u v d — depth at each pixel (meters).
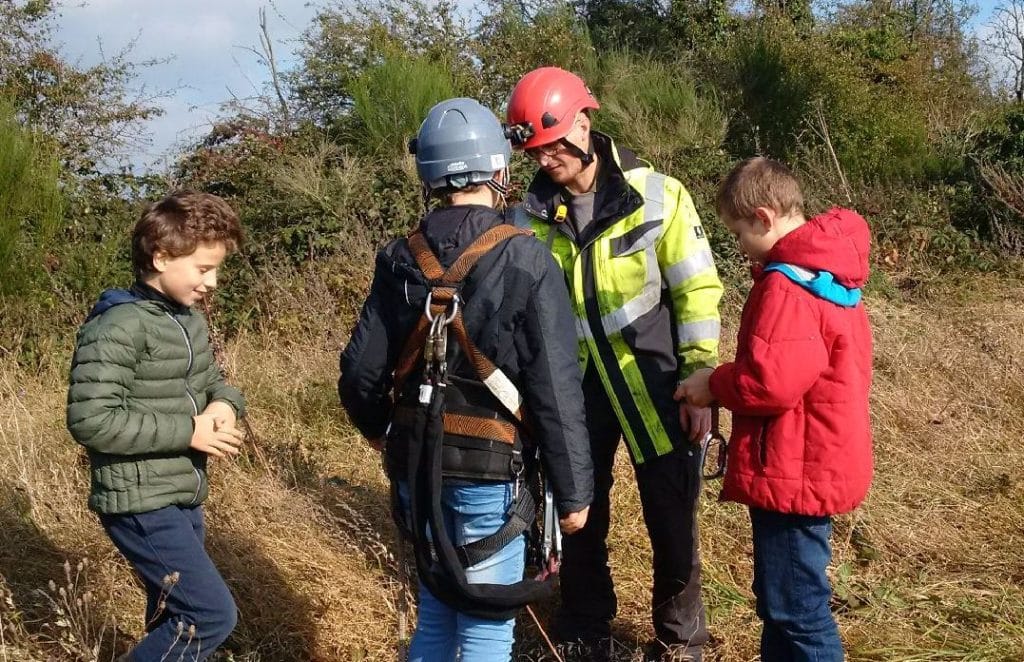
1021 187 9.72
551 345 2.28
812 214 9.42
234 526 3.88
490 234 2.30
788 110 11.53
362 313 2.49
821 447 2.49
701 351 2.88
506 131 2.82
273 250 7.75
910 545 3.95
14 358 6.09
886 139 11.38
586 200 2.97
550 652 3.21
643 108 10.41
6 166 6.64
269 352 6.35
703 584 3.65
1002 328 6.77
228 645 3.28
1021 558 3.79
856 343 2.54
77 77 10.03
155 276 2.64
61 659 3.06
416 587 3.64
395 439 2.43
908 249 9.19
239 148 9.09
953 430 4.91
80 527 3.83
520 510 2.35
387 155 9.10
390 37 11.30
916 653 3.17
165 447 2.60
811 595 2.59
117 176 8.70
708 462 4.55
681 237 2.89
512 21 12.04
